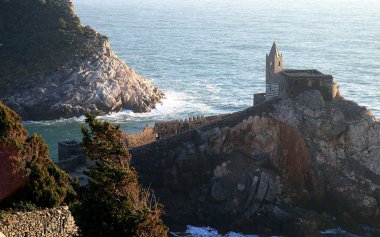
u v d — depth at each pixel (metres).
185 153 123.06
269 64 134.25
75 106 191.75
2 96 194.75
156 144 123.75
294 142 123.25
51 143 160.12
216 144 124.00
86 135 52.72
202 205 118.50
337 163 123.81
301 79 128.12
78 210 49.72
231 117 126.81
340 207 119.94
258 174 119.44
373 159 124.38
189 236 110.75
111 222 49.12
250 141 124.44
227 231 113.50
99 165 50.56
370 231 116.56
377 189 121.88
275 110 127.06
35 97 192.12
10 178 54.59
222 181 119.50
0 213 49.91
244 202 117.38
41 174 55.47
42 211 51.44
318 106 127.31
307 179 121.81
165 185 121.94
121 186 50.19
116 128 53.34
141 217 49.31
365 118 126.50
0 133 57.53
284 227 113.44
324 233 113.56
